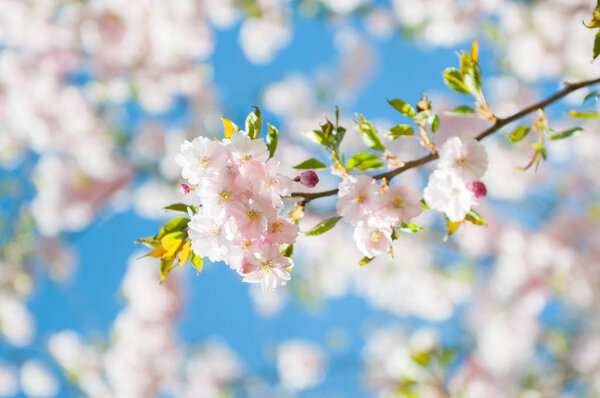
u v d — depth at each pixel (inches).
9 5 268.4
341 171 78.7
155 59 271.9
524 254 274.5
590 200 307.0
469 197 71.8
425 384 186.5
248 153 71.1
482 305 306.8
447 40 285.6
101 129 295.3
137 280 310.3
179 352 323.6
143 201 324.2
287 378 348.8
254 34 297.6
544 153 84.2
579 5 251.6
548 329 297.1
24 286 317.4
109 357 318.7
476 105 84.4
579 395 296.2
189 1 258.4
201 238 71.3
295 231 72.0
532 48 264.4
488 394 232.2
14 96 282.4
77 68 282.0
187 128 313.3
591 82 85.2
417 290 337.7
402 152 297.0
